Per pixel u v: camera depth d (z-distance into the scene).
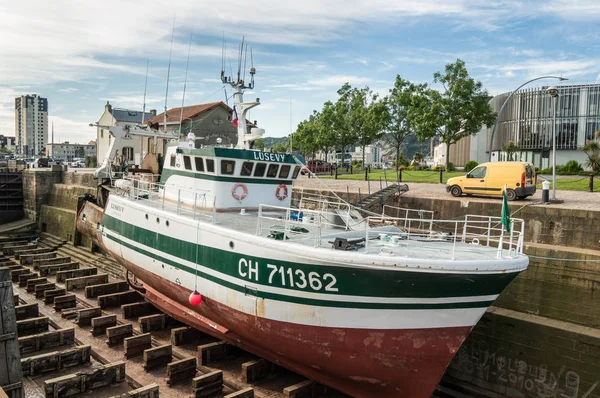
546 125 50.12
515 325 11.88
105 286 18.30
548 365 11.38
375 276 8.88
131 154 36.59
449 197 18.19
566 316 12.20
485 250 9.92
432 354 9.38
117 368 11.20
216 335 12.90
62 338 13.30
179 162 14.64
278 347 10.68
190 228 12.25
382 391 10.26
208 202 13.33
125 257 15.82
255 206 13.89
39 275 21.19
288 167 14.30
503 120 54.31
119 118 50.28
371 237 10.91
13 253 26.33
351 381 10.30
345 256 8.88
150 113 54.31
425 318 9.08
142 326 14.51
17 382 8.73
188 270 12.41
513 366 11.89
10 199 37.06
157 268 13.81
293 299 9.84
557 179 27.53
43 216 34.94
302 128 55.69
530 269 12.87
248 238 10.45
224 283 11.19
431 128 33.00
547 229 13.91
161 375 11.82
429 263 8.46
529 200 17.08
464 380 12.67
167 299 14.44
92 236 21.58
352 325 9.43
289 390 10.52
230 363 12.59
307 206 19.06
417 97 34.59
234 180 13.39
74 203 32.28
